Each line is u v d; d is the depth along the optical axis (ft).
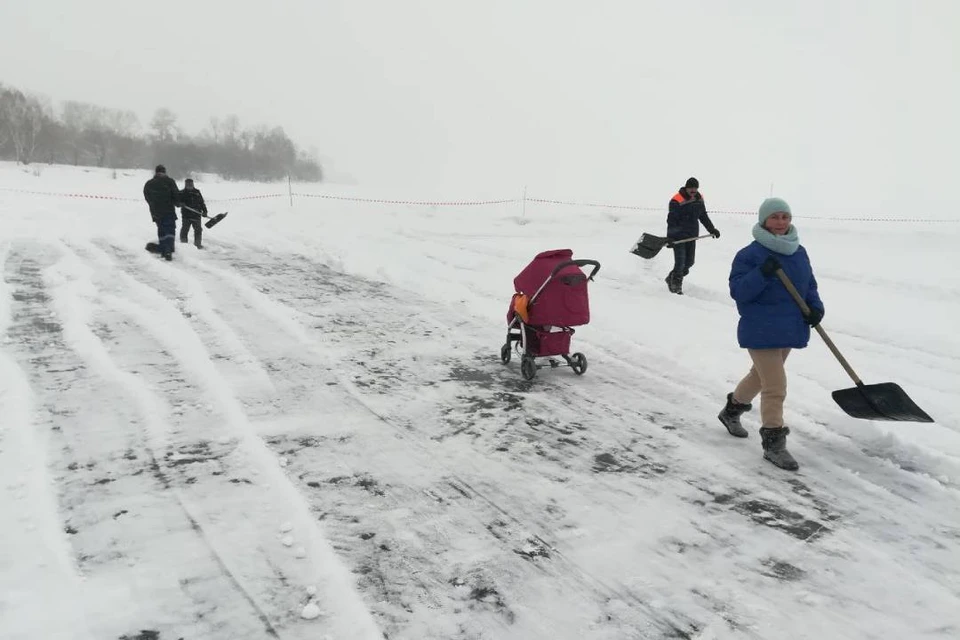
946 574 9.87
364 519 10.73
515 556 9.93
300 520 10.53
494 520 10.91
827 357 21.06
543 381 18.21
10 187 101.04
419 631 8.24
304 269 33.30
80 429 13.44
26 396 14.89
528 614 8.66
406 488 11.84
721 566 9.89
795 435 15.02
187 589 8.77
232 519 10.48
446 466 12.80
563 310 17.58
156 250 35.42
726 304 28.50
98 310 22.62
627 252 44.42
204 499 11.03
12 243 36.06
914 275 35.96
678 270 30.32
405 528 10.53
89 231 42.88
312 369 18.03
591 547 10.25
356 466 12.57
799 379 18.52
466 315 25.20
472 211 72.90
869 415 13.23
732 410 14.73
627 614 8.75
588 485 12.29
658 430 15.06
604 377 18.72
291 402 15.60
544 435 14.53
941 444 14.37
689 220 30.04
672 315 25.90
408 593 8.95
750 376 14.24
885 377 19.13
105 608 8.32
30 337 19.25
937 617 8.87
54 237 39.24
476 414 15.56
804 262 13.35
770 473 13.05
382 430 14.32
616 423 15.38
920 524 11.28
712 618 8.73
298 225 53.62
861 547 10.52
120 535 9.91
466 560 9.77
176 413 14.46
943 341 22.57
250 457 12.60
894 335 23.54
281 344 20.12
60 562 9.20
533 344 18.07
